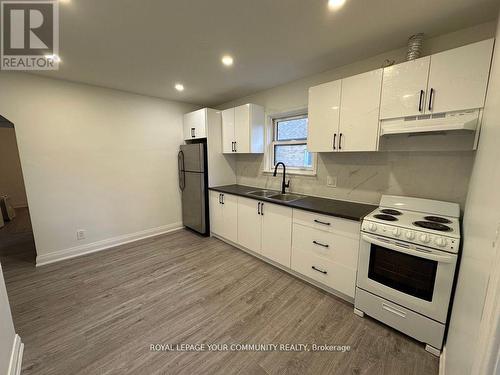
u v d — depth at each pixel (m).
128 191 3.38
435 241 1.39
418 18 1.54
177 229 4.02
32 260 2.82
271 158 3.33
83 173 2.94
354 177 2.36
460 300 1.11
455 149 1.70
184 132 3.91
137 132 3.39
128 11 1.44
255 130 3.16
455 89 1.48
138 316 1.84
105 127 3.07
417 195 1.96
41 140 2.61
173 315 1.86
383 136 1.91
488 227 0.74
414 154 1.95
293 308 1.94
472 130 1.46
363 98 1.91
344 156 2.42
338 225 1.94
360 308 1.82
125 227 3.40
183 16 1.50
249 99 3.43
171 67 2.36
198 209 3.62
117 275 2.47
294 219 2.31
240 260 2.83
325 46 1.93
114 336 1.64
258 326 1.74
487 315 0.55
